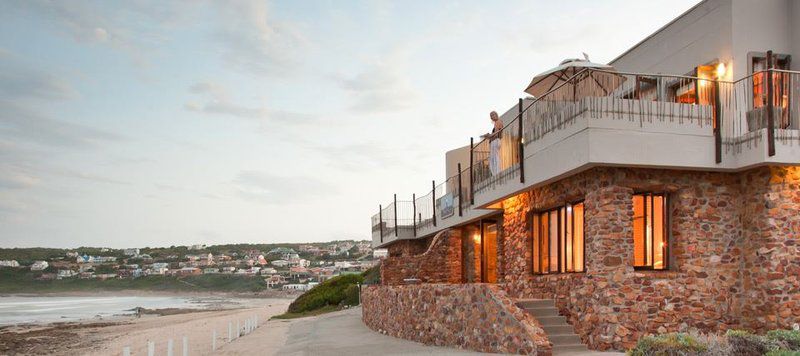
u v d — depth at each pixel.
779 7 15.77
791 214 14.07
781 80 14.59
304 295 49.66
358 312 35.41
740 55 15.38
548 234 17.95
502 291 14.89
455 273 28.92
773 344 9.04
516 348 13.64
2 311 87.94
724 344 9.54
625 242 14.16
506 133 19.30
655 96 18.20
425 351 16.17
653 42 18.66
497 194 19.56
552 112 15.82
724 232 14.73
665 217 15.00
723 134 14.52
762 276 14.08
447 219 29.36
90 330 45.44
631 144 13.89
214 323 43.31
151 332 39.47
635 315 13.95
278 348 20.95
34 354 28.97
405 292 20.52
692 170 14.60
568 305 15.62
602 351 13.80
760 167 14.23
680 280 14.34
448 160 33.03
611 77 16.55
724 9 15.77
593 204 14.59
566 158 14.82
